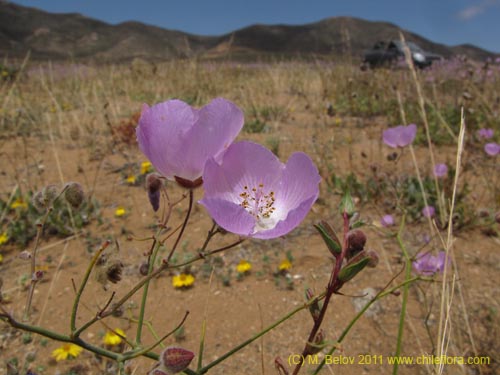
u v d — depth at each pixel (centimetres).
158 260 340
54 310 296
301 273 330
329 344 122
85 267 340
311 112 802
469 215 386
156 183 156
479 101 653
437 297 295
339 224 389
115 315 152
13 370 196
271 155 143
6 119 682
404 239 369
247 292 312
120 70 1193
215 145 139
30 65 1451
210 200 119
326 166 496
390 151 583
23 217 395
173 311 296
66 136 636
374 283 317
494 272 326
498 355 257
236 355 262
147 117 137
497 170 496
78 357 261
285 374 137
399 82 820
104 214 416
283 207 143
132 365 249
